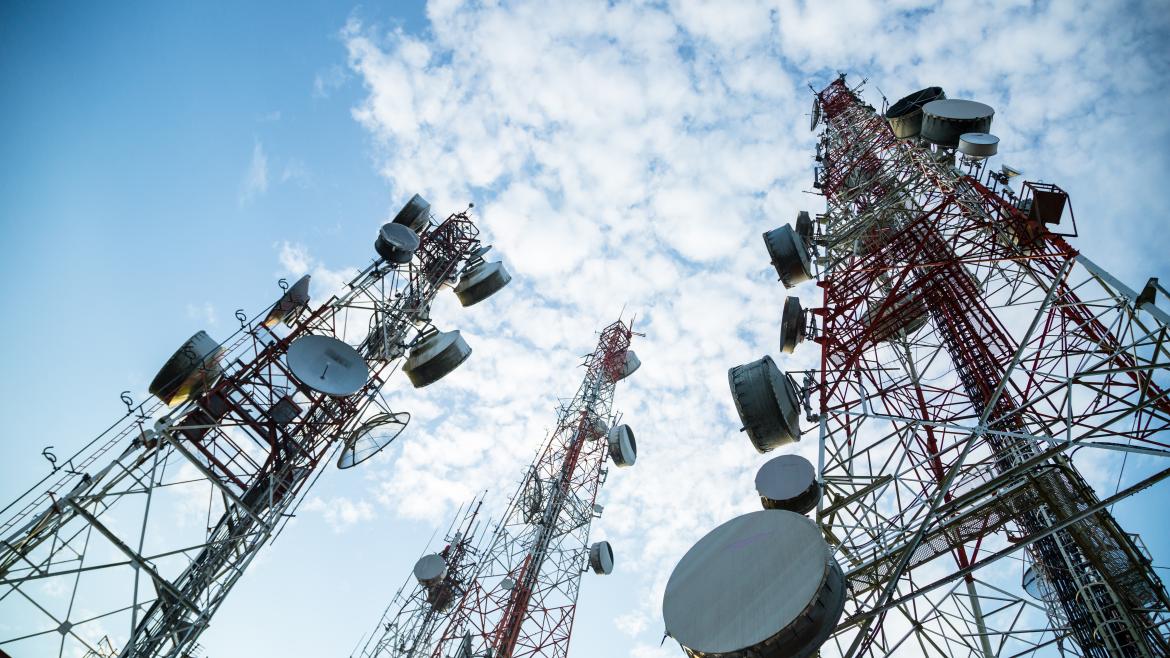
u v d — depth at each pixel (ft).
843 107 112.47
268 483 62.03
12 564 45.19
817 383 55.52
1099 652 52.47
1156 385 39.58
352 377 67.92
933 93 79.46
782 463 57.72
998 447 53.67
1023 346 42.98
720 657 36.17
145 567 50.52
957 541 45.24
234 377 64.64
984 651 51.62
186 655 51.31
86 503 50.11
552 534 128.88
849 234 72.49
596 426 150.92
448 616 116.26
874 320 56.03
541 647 113.60
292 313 74.18
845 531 47.96
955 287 58.65
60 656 45.16
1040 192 51.37
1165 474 33.40
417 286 85.92
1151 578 42.96
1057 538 54.75
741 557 40.96
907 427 49.55
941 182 65.51
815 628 34.58
